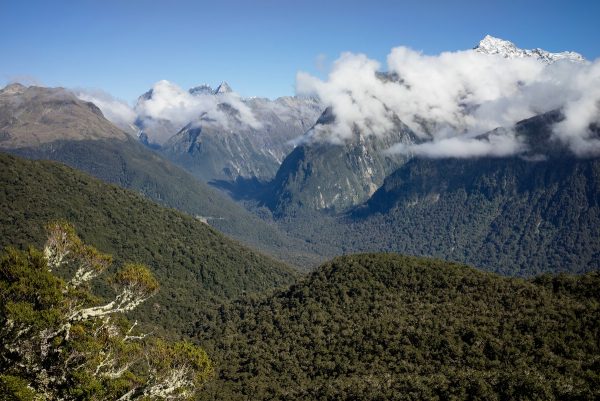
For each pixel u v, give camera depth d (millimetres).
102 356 43094
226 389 98312
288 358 105625
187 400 46406
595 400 61938
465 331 90625
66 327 39219
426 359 88562
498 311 96500
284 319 124500
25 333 36594
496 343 84250
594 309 87812
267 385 96875
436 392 73500
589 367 73312
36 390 35750
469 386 72000
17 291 37125
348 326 108625
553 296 99562
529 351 80562
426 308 105688
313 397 84250
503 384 70188
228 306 157250
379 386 79438
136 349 48219
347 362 96375
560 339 81312
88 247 46656
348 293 123688
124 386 41531
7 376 32469
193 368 47812
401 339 95688
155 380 43531
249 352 113812
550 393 65625
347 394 80312
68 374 38188
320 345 105812
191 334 145750
